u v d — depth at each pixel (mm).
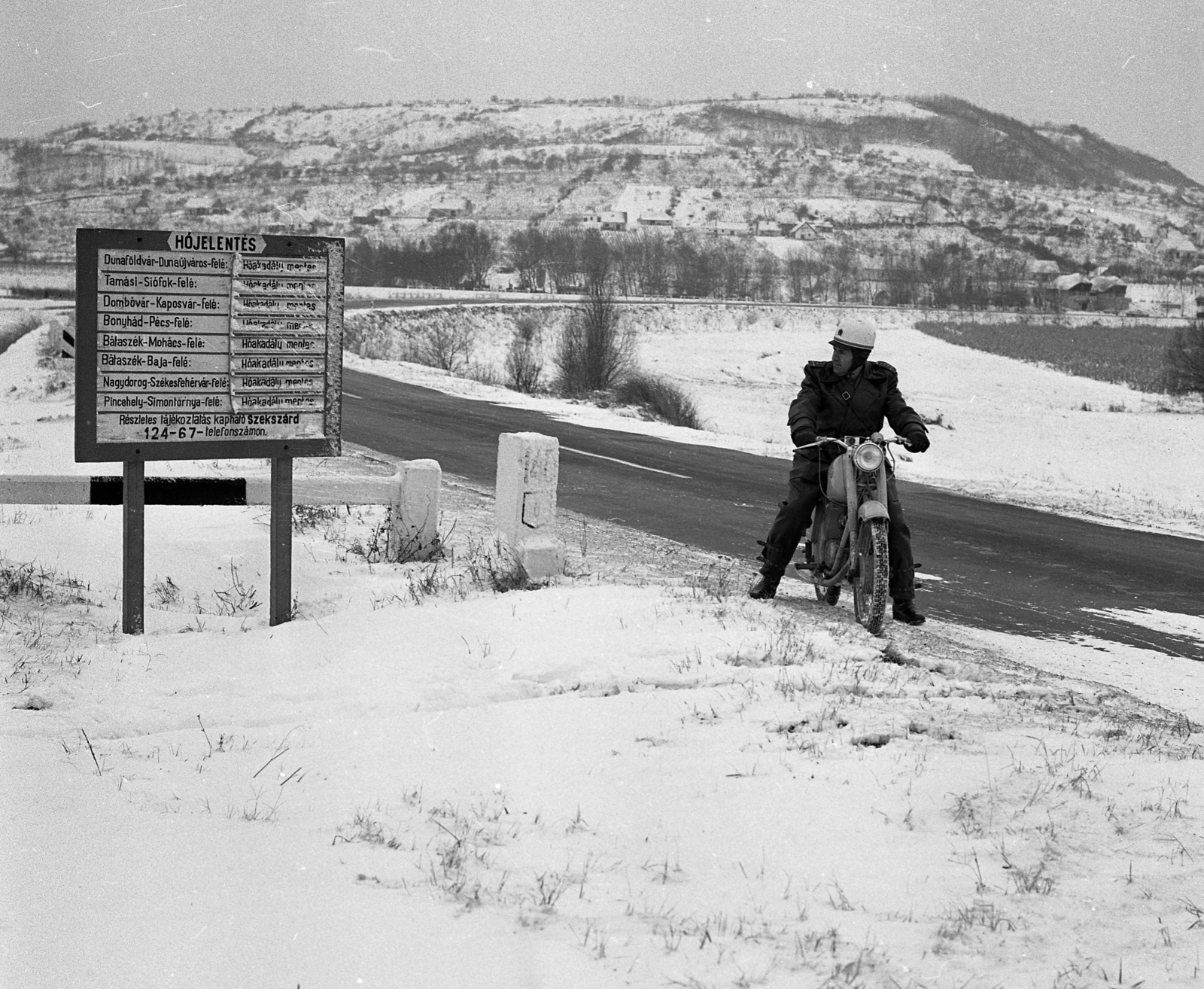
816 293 153125
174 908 3441
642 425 26766
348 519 12570
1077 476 29547
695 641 7059
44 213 197500
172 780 4746
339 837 4129
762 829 4301
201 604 8734
